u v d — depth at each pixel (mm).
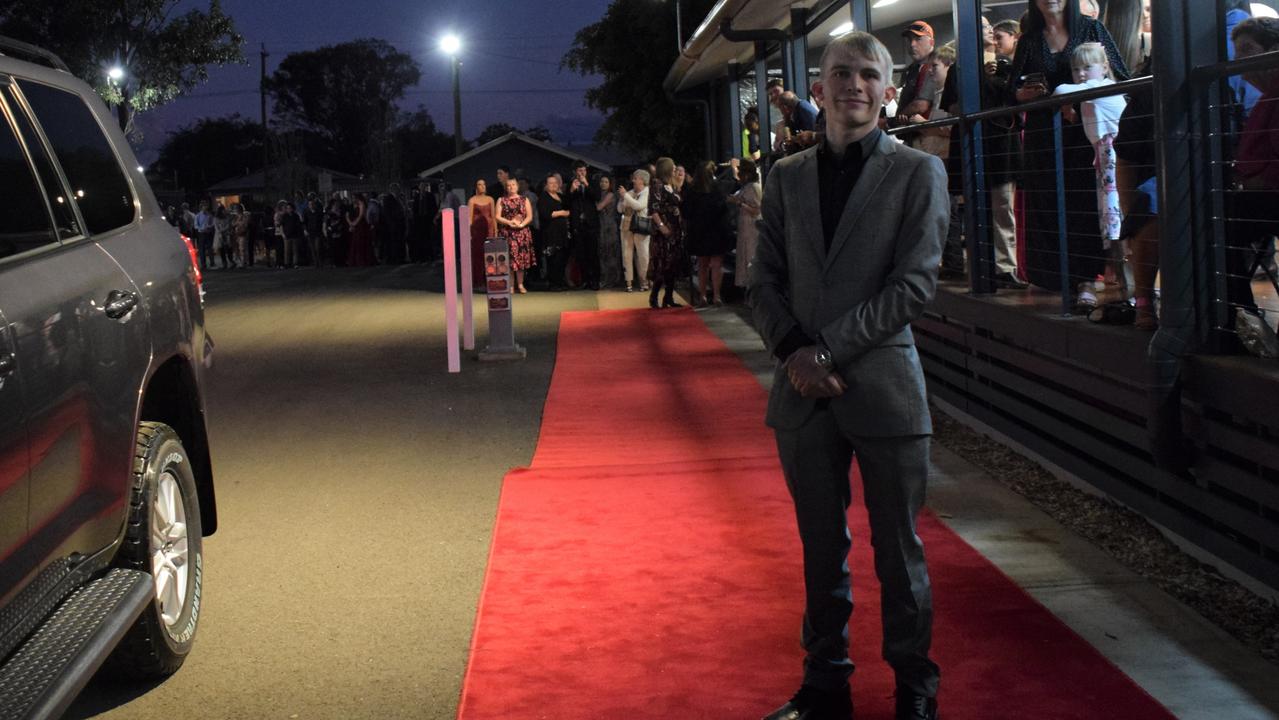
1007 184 7477
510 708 3584
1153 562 4707
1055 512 5441
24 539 3084
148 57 24625
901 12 13359
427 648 4176
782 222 3412
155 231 4508
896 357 3193
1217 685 3611
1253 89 4992
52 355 3285
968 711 3428
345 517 5898
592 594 4566
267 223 31047
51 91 4078
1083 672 3674
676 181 15953
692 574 4758
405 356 11664
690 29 30125
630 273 18125
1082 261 6672
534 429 7910
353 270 27047
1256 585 4293
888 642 3316
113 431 3672
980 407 7188
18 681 2936
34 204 3592
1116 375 5207
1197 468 4652
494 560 5027
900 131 8922
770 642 4027
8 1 22969
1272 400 4020
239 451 7496
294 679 3945
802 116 10844
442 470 6828
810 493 3324
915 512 3258
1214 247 4590
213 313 16828
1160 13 4547
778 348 3279
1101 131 6129
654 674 3797
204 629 4426
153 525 3900
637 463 6738
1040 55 6883
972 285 7320
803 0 13133
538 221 20453
